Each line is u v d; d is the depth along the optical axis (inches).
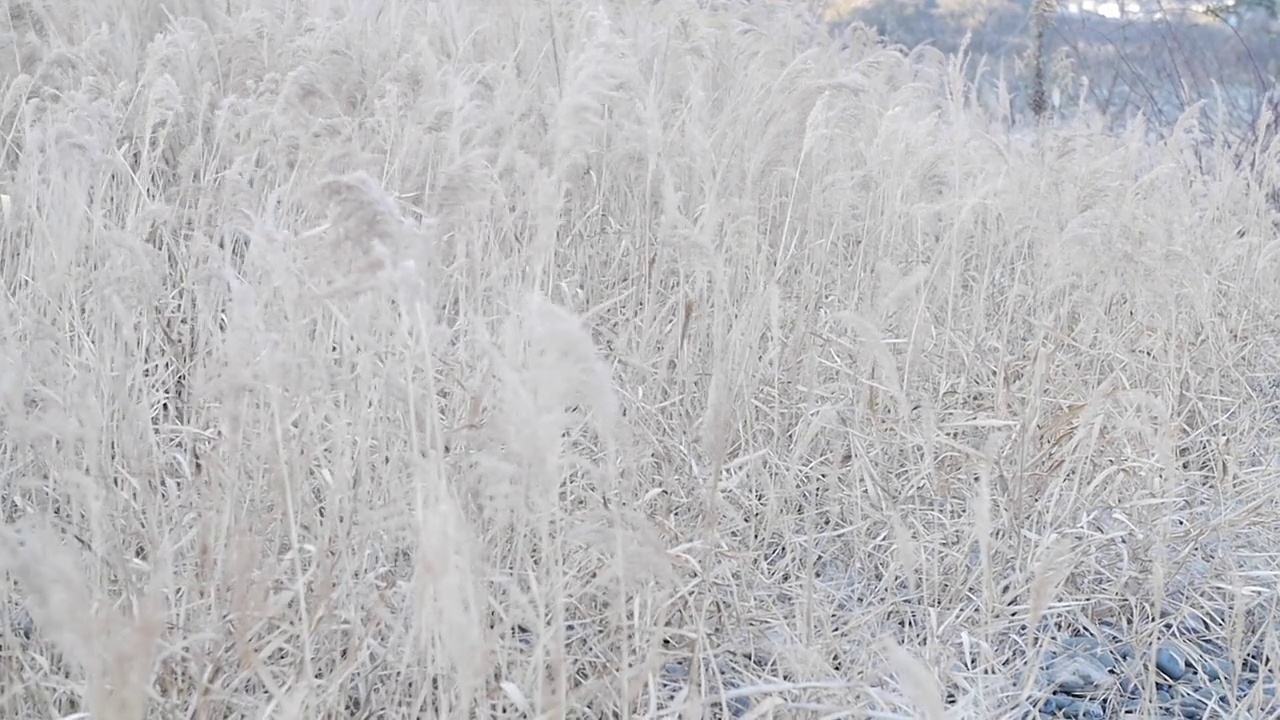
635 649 90.3
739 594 109.1
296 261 102.0
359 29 167.5
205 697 77.6
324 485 101.2
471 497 92.3
